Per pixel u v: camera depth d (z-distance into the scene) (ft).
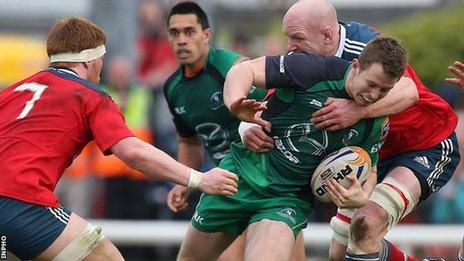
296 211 79.00
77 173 124.36
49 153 76.95
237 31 160.25
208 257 83.82
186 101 97.96
